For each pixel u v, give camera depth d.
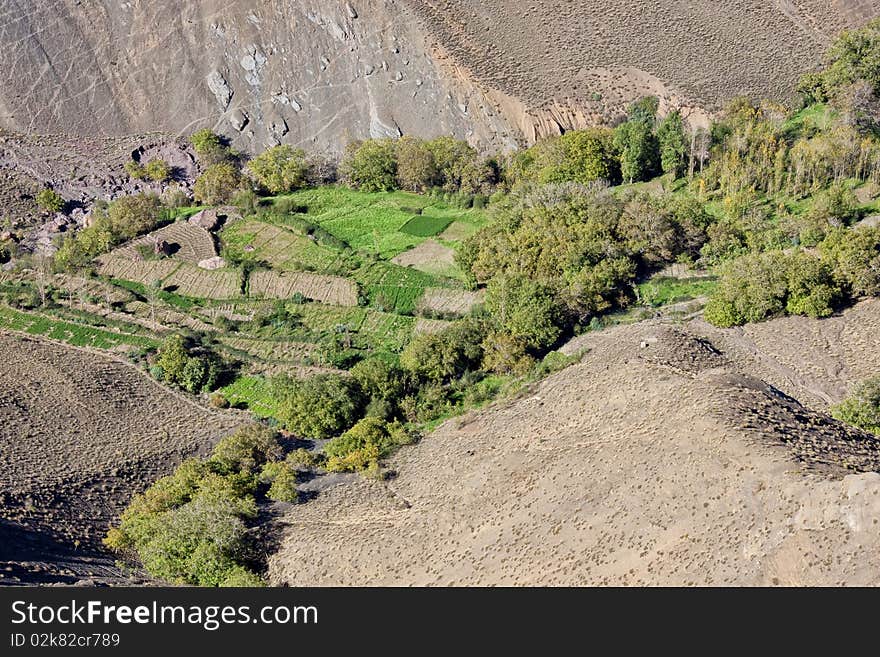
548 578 87.00
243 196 175.00
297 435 123.44
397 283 152.88
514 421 114.38
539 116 187.38
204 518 99.88
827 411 113.06
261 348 142.12
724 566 81.31
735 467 88.31
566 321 136.75
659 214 147.12
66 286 156.00
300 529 103.31
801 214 150.38
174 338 139.62
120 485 113.12
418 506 104.25
